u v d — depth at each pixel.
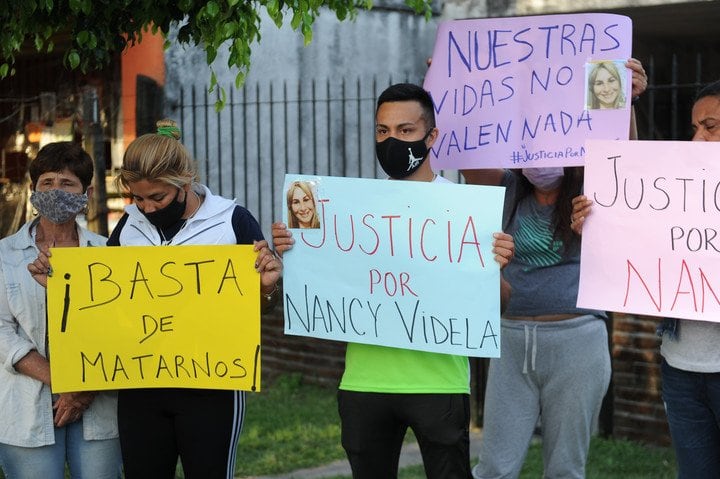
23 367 3.93
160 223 3.87
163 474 3.96
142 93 9.02
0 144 9.61
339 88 10.16
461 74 4.65
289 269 3.91
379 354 3.89
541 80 4.52
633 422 7.04
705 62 11.14
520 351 4.69
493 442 4.76
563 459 4.73
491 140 4.61
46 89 9.54
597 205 4.03
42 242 4.07
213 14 4.07
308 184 3.87
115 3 4.37
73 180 3.95
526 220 4.71
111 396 4.07
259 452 7.27
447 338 3.79
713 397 3.93
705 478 4.05
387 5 10.39
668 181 3.93
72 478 4.10
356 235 3.85
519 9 9.23
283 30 9.74
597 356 4.65
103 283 3.82
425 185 3.78
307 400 8.77
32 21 4.41
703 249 3.89
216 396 3.88
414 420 3.86
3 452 4.05
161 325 3.82
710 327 3.93
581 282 4.07
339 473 6.75
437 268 3.78
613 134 4.43
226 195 9.44
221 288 3.80
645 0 8.49
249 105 9.55
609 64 4.41
